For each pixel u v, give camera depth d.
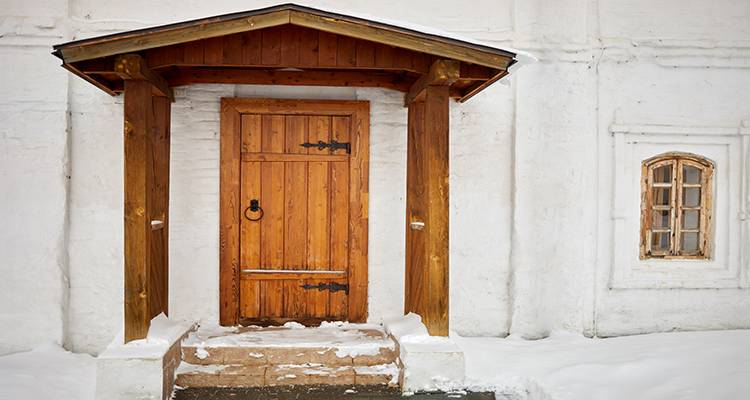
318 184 5.50
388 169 5.55
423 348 4.40
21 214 5.23
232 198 5.39
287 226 5.48
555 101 5.67
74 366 4.87
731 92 5.79
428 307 4.52
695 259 5.84
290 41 4.33
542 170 5.65
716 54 5.74
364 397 4.34
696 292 5.78
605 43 5.67
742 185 5.78
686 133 5.71
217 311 5.44
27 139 5.23
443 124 4.50
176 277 5.38
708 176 5.84
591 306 5.69
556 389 4.29
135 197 4.31
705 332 5.58
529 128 5.62
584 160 5.68
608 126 5.71
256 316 5.47
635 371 4.49
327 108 5.44
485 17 5.62
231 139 5.39
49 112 5.24
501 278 5.64
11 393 4.16
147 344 4.30
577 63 5.67
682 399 3.96
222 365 4.71
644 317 5.73
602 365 4.65
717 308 5.80
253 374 4.58
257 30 4.30
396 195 5.56
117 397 4.13
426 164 4.55
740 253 5.79
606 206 5.72
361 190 5.49
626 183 5.71
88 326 5.32
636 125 5.67
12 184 5.22
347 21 4.07
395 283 5.56
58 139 5.24
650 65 5.73
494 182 5.63
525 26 5.62
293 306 5.50
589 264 5.69
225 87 5.41
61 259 5.24
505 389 4.51
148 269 4.37
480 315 5.64
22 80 5.23
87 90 5.31
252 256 5.46
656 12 5.73
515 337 5.57
